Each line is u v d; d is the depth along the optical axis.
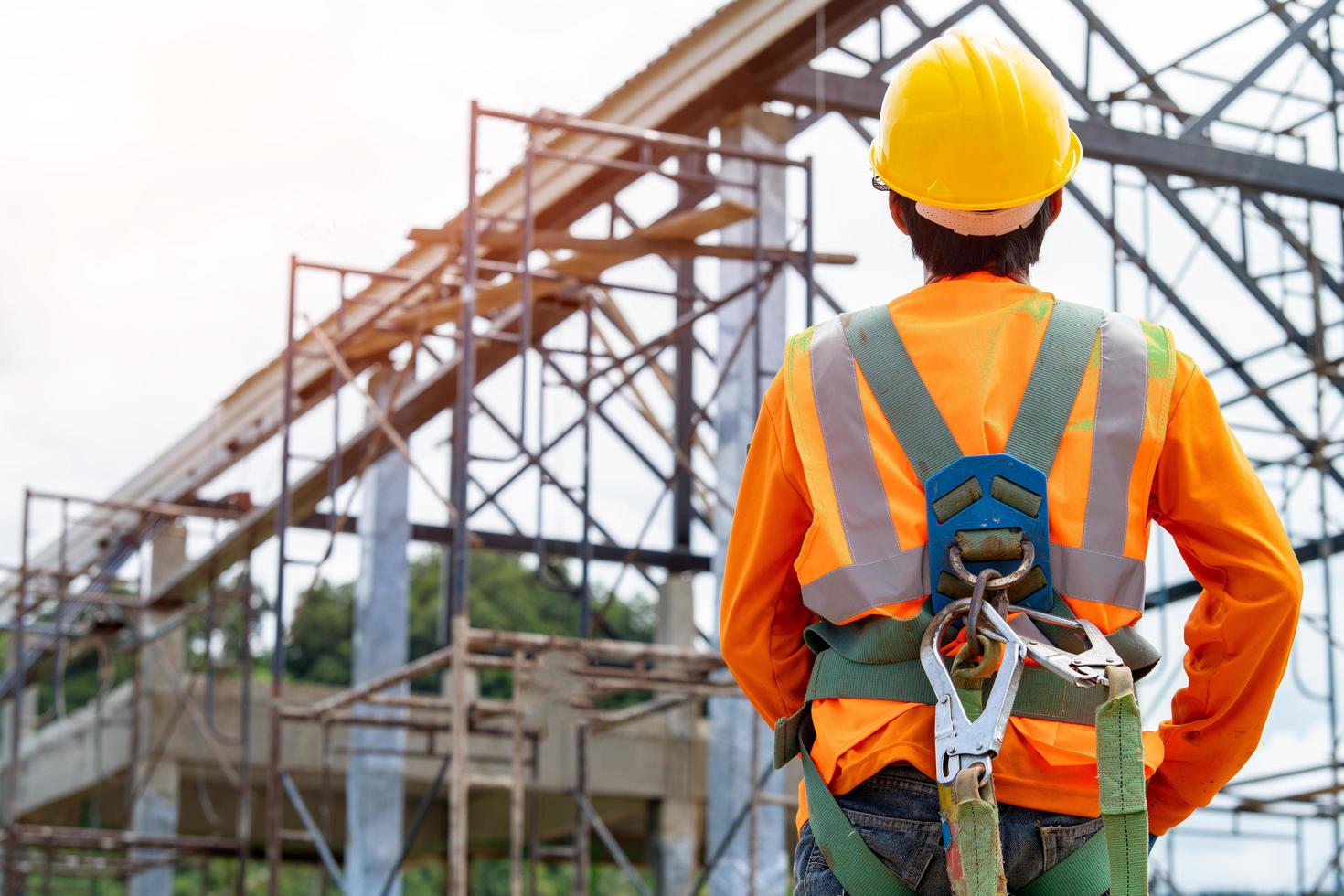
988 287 2.30
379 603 15.53
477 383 15.52
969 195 2.31
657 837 17.64
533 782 12.60
